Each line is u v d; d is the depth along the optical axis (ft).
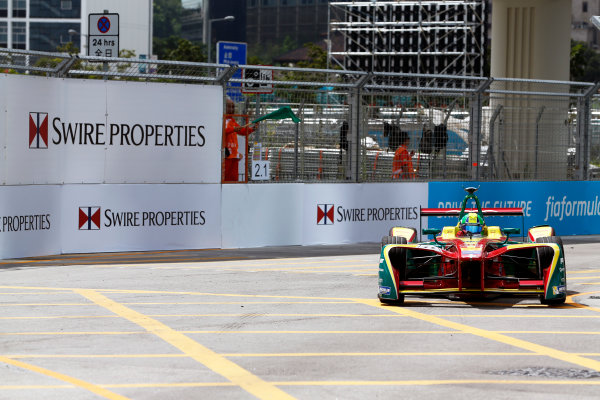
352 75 77.15
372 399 26.99
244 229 72.49
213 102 70.85
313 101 74.02
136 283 52.70
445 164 79.05
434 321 40.70
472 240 46.21
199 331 38.19
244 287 51.52
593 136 84.02
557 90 108.78
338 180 75.87
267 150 73.26
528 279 47.34
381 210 77.51
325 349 34.45
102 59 64.75
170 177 69.46
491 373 30.40
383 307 44.83
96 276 55.52
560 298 44.32
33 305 44.83
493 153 80.07
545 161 82.12
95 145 66.44
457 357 32.96
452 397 27.20
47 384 28.81
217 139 71.10
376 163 77.00
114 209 67.56
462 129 79.05
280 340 36.27
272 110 72.84
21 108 62.28
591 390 28.09
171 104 69.15
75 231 66.33
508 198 80.38
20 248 63.16
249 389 28.25
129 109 67.62
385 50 219.20
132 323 40.01
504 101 80.18
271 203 73.41
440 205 79.00
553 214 82.69
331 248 72.84
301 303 45.98
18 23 502.38
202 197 70.79
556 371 30.71
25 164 62.90
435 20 215.92
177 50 394.11
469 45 212.43
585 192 84.48
